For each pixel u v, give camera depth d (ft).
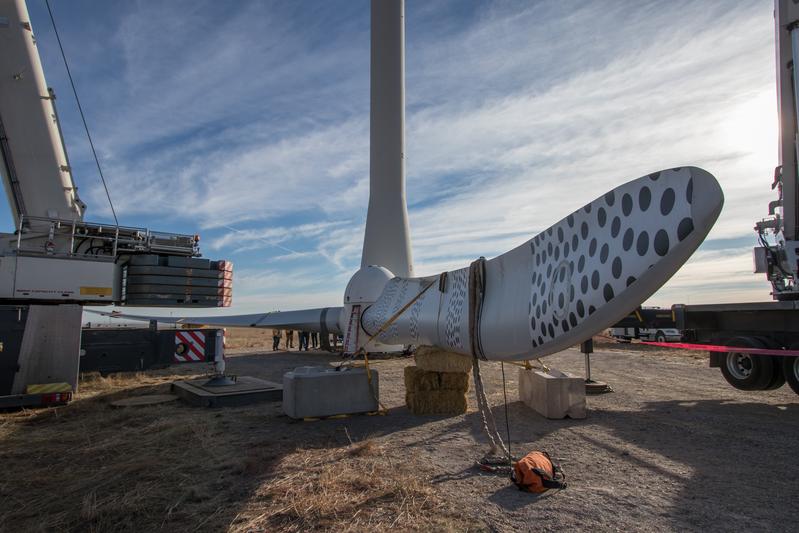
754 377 29.19
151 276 30.55
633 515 12.00
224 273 33.17
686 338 33.55
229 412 25.16
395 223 54.29
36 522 11.85
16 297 27.68
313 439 19.63
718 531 11.12
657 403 27.58
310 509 12.22
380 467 15.76
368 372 24.97
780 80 27.89
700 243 8.11
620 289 9.32
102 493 13.71
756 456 17.19
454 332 17.62
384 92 55.16
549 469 14.15
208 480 14.62
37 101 30.91
